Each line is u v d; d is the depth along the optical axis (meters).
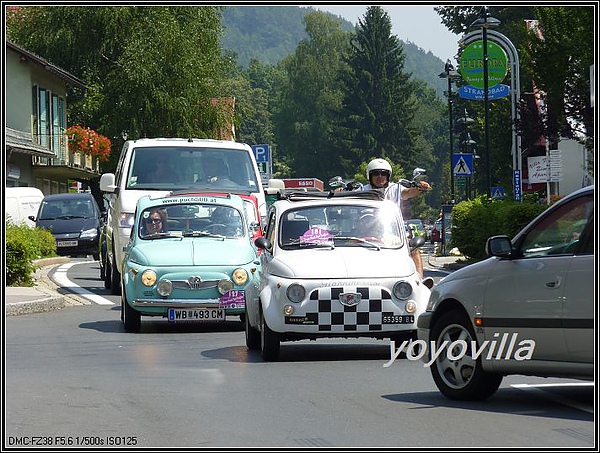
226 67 121.81
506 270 20.02
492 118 111.38
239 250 35.34
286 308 27.19
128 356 28.53
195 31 118.69
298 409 20.03
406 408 20.03
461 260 77.75
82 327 35.81
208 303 34.25
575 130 72.50
